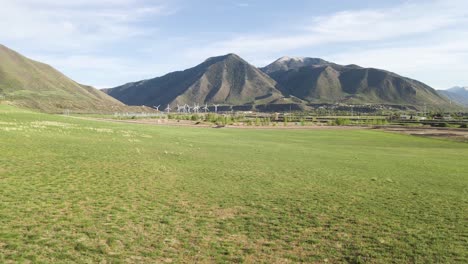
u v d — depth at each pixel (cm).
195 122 14350
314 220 1717
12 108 9681
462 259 1289
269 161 3859
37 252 1186
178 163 3341
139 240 1359
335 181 2795
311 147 6006
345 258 1288
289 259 1264
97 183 2252
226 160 3756
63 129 5769
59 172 2466
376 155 5022
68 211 1638
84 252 1217
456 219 1786
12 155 2930
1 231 1337
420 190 2530
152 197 2016
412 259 1284
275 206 1953
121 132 6469
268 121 15438
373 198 2222
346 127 13325
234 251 1311
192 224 1588
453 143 8006
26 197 1798
